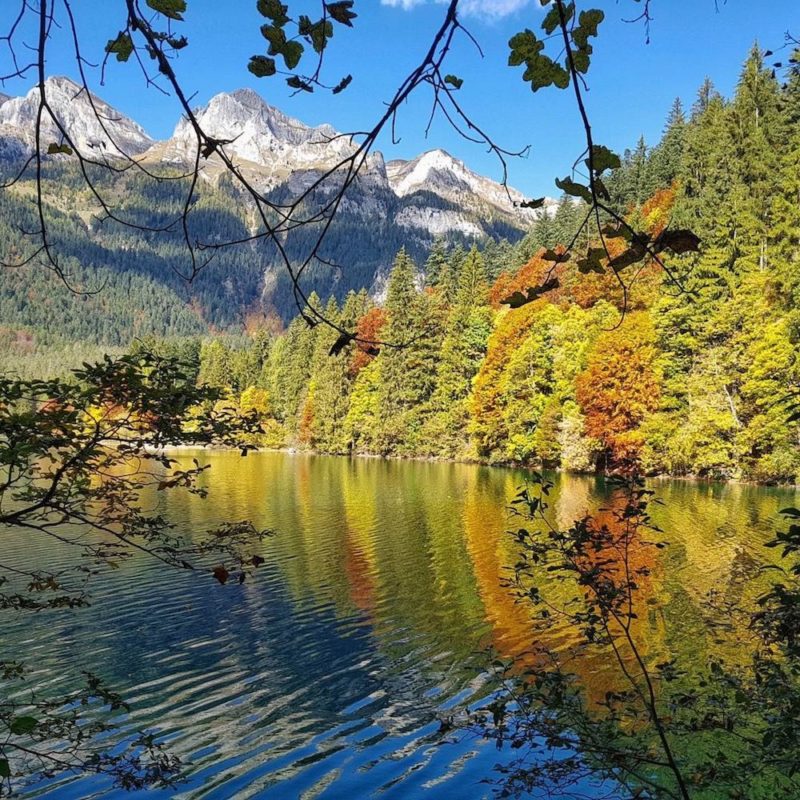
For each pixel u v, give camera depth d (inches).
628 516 156.8
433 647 426.0
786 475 1035.9
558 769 219.0
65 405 135.5
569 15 47.6
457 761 282.7
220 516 913.5
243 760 299.0
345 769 288.2
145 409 141.9
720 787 211.9
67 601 192.7
